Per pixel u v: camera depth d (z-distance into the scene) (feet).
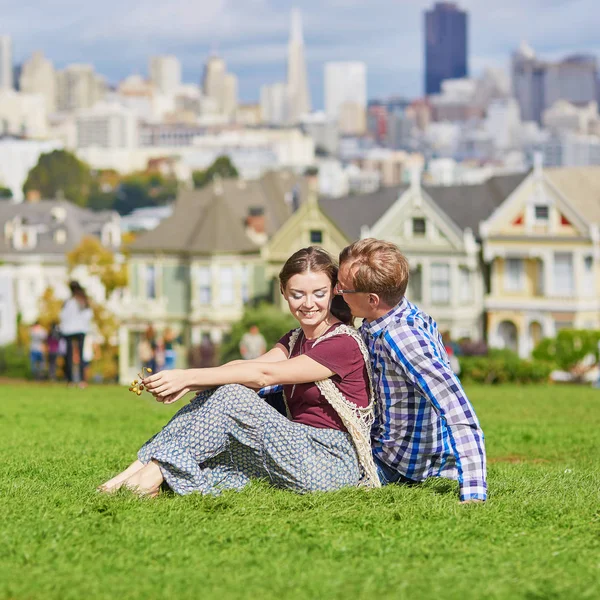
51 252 450.71
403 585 23.88
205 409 31.55
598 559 26.58
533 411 79.46
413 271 225.15
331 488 32.27
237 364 31.91
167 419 67.10
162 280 243.40
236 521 29.27
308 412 32.65
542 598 23.43
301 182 282.36
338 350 31.96
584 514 31.45
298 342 34.01
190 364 209.05
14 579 24.30
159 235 244.01
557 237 212.64
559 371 170.09
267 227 263.70
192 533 27.96
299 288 32.48
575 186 219.41
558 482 37.76
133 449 47.32
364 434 32.63
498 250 218.38
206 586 24.04
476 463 31.45
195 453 31.63
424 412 32.63
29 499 32.07
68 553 26.21
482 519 29.91
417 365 31.50
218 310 237.45
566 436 58.44
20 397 89.10
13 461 41.91
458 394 31.48
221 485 32.32
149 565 25.58
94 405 79.05
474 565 25.79
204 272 237.86
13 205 464.65
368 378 32.76
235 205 265.54
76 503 31.17
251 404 31.71
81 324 110.52
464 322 221.66
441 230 221.66
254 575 24.80
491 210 224.53
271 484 32.58
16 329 326.44
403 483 33.94
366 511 30.25
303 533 28.12
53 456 43.83
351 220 234.79
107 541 27.25
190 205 250.57
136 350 245.45
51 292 249.75
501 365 134.51
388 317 32.19
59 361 155.94
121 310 244.42
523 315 217.56
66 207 470.39
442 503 31.17
